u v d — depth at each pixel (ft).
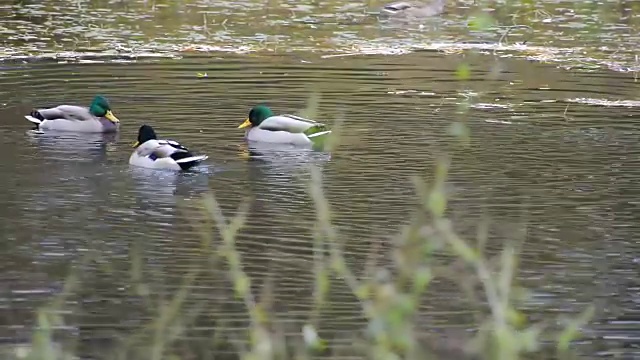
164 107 69.56
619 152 59.77
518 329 37.01
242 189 52.90
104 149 60.29
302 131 61.36
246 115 67.92
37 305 38.52
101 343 35.70
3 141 61.16
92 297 39.29
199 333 36.50
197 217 48.44
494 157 58.65
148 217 48.34
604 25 104.22
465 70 48.32
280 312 38.09
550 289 40.70
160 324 36.32
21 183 53.16
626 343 36.32
